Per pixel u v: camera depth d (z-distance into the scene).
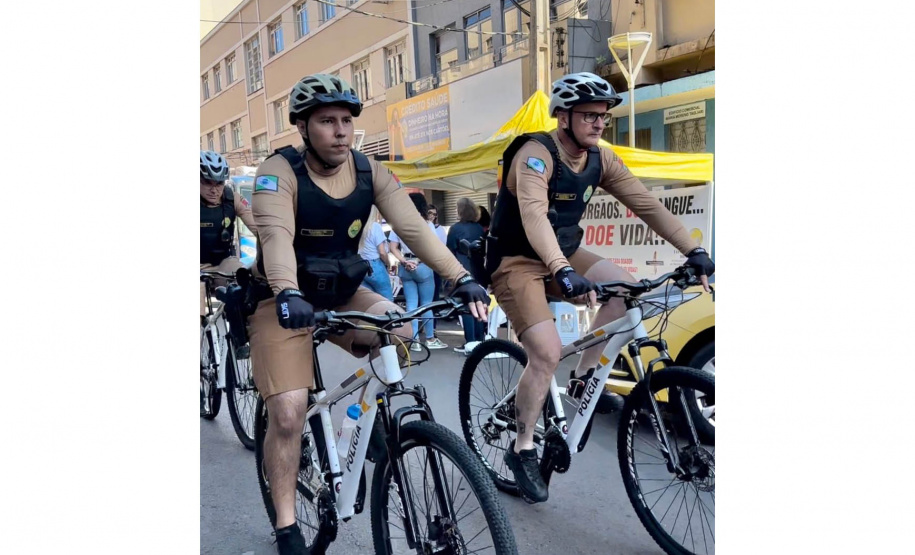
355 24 14.02
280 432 2.20
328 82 2.07
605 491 3.09
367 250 6.05
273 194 2.08
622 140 9.52
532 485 2.68
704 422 2.38
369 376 2.12
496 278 2.82
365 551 2.61
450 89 11.21
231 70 18.05
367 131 14.30
